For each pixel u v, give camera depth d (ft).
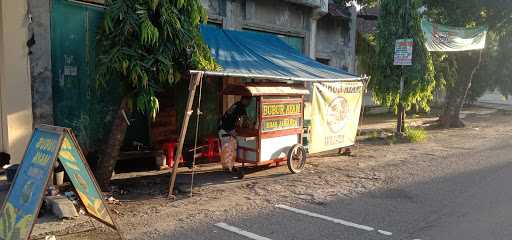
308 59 33.45
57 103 24.49
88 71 25.84
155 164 28.14
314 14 44.11
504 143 41.55
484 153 35.73
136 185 24.20
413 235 16.75
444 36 45.09
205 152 30.27
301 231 17.17
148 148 28.37
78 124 25.53
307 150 30.53
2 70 24.23
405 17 42.73
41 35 23.49
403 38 42.39
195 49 22.25
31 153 14.89
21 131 23.24
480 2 50.72
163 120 29.66
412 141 42.83
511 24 54.24
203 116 33.45
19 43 22.90
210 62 23.00
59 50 24.36
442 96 86.89
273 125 26.78
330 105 32.30
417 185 24.71
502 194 22.63
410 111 70.59
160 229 17.30
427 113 70.44
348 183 25.27
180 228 17.44
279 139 27.40
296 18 42.37
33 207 13.57
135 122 28.66
